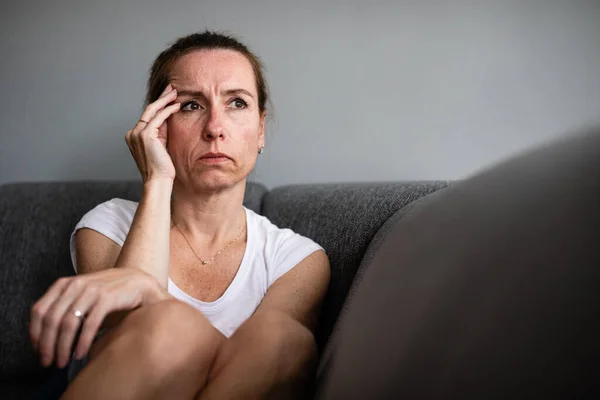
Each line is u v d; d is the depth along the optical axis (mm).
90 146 1602
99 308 679
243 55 1096
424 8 1470
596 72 1396
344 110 1516
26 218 1293
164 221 935
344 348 594
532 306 355
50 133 1609
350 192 1198
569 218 357
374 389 456
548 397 331
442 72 1466
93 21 1584
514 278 375
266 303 970
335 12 1509
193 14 1556
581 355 323
